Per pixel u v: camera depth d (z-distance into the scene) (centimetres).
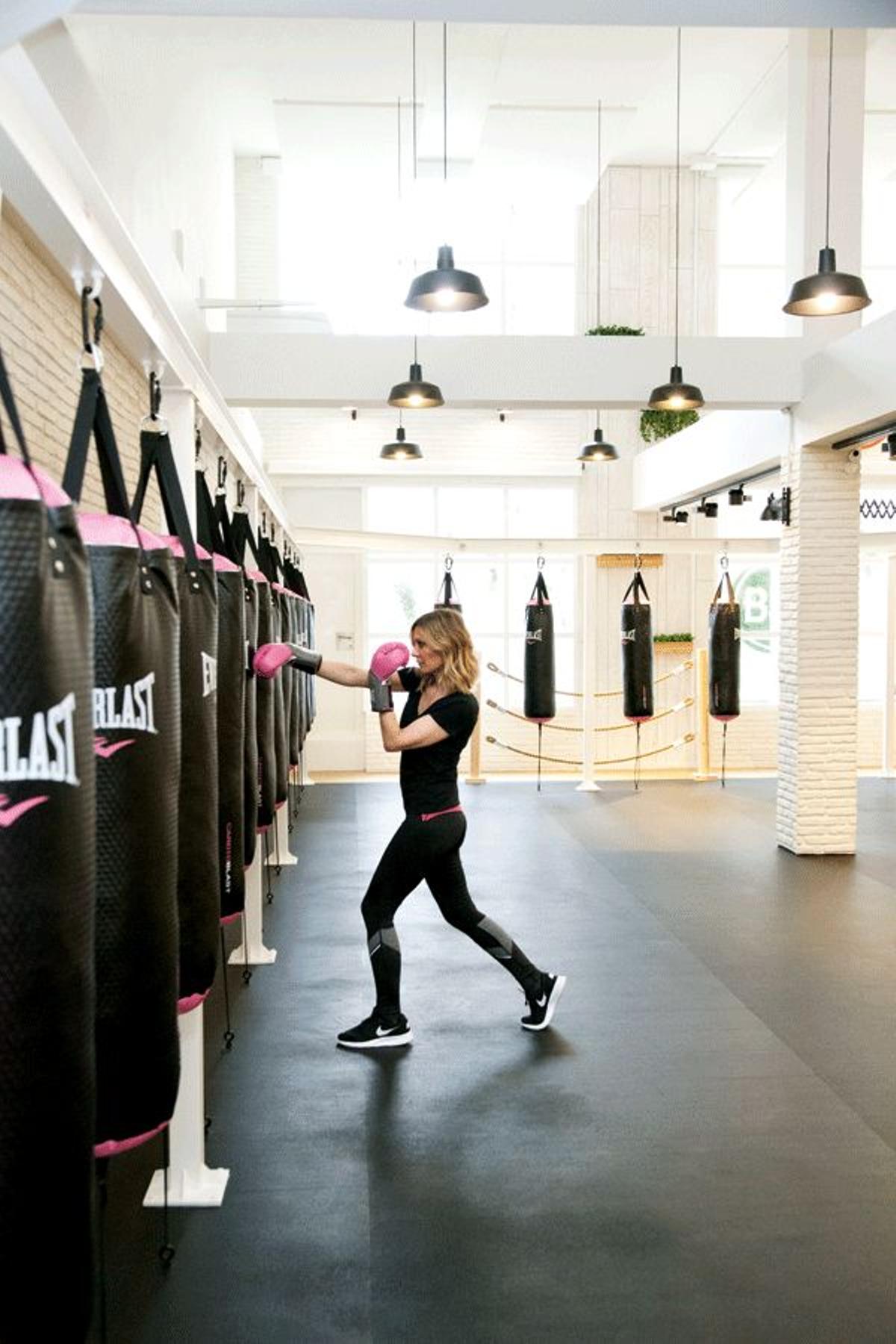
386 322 1196
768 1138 327
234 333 723
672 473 1091
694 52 884
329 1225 274
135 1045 174
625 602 1022
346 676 394
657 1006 447
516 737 1254
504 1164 308
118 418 342
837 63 752
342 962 507
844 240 757
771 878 687
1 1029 120
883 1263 260
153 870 175
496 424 1239
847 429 699
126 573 169
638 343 745
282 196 1155
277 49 795
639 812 944
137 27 402
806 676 762
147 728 173
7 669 119
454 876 406
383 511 1254
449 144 966
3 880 119
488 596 1266
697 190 1209
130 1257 260
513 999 455
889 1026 425
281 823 720
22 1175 121
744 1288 249
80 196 186
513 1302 243
